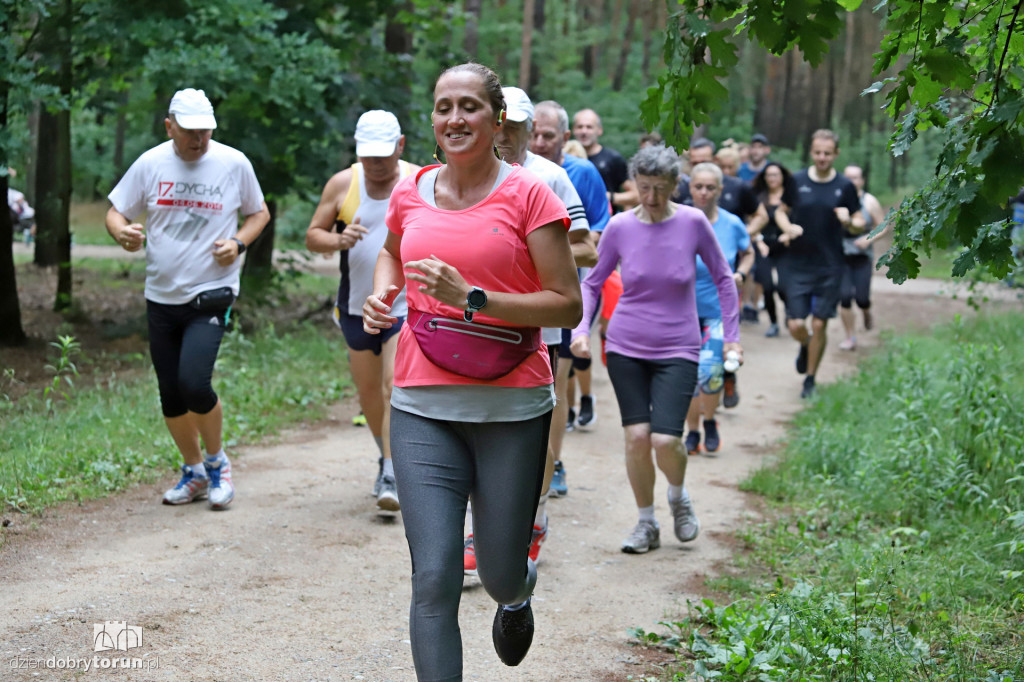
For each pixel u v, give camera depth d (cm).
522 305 312
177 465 684
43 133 1852
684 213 560
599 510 657
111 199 582
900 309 1786
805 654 395
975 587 488
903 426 723
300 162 1203
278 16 1088
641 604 491
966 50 372
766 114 4150
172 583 484
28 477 616
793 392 1082
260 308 1376
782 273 1049
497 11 3647
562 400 619
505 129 481
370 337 604
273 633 432
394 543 559
